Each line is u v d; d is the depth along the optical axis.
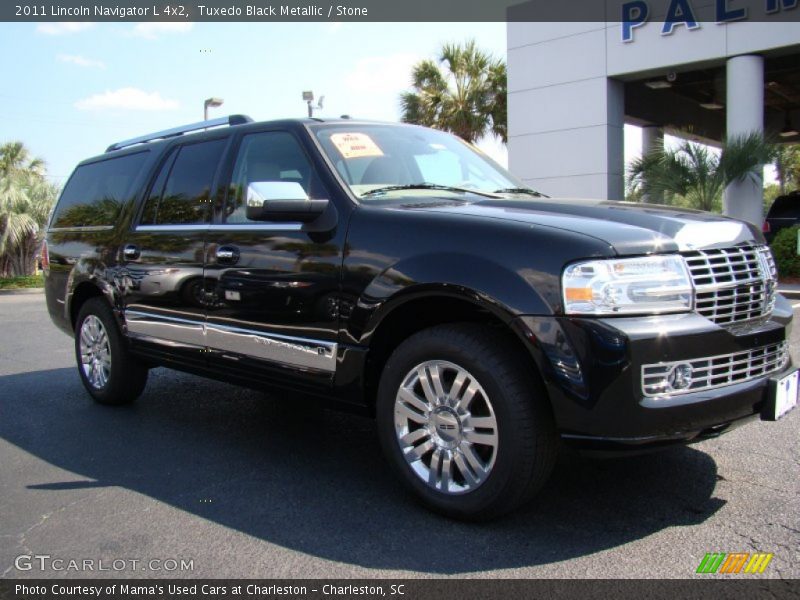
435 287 3.01
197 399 5.53
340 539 2.98
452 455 3.06
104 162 5.59
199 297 4.17
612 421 2.68
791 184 27.58
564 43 15.97
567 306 2.72
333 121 4.07
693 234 2.98
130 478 3.78
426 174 4.04
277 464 3.96
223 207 4.16
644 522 3.06
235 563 2.79
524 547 2.85
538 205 3.38
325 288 3.45
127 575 2.71
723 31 13.80
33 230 21.19
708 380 2.82
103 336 5.25
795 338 6.95
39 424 4.90
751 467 3.68
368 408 3.46
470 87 21.80
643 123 19.20
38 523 3.21
